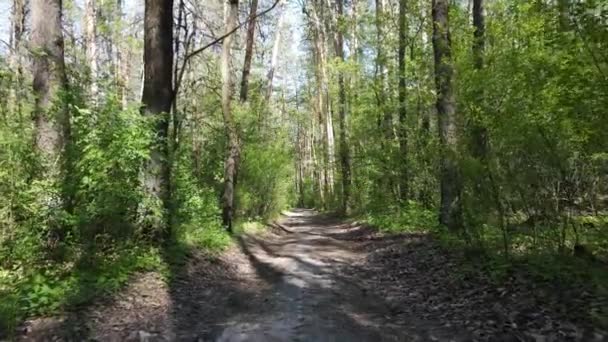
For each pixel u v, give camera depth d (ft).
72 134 27.07
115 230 28.60
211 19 68.74
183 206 41.19
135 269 27.94
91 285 23.35
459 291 24.39
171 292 26.08
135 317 21.34
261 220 72.69
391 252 40.24
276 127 86.02
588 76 21.53
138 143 27.17
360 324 20.98
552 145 22.95
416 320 21.31
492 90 26.09
